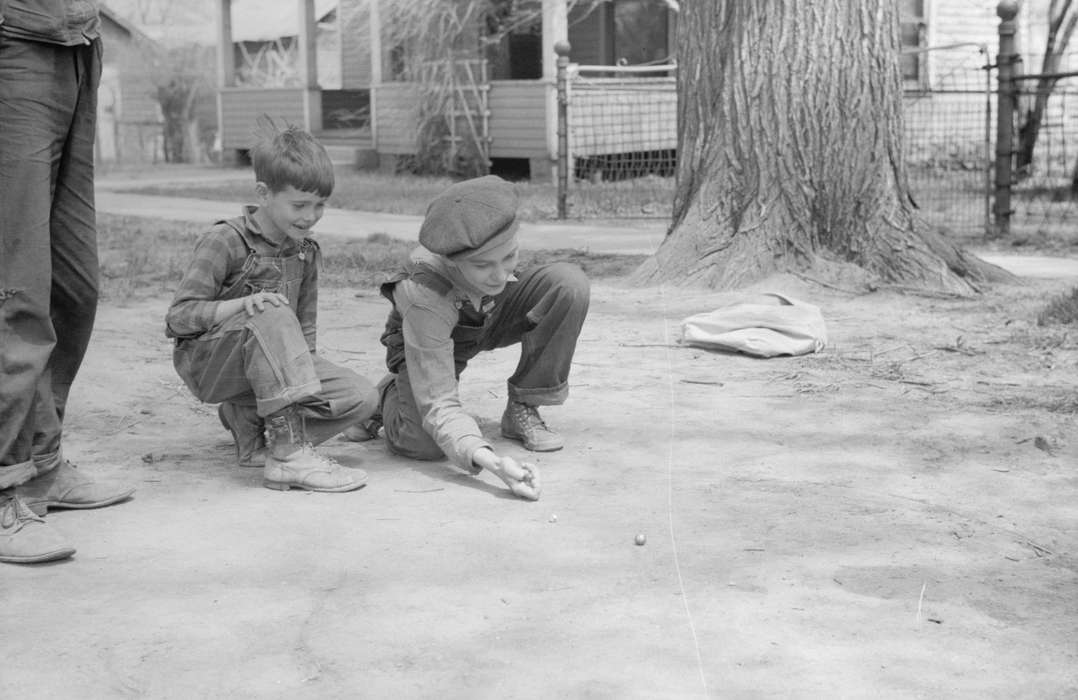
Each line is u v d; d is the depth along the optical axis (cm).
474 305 416
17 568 336
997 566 337
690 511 382
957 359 630
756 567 334
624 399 539
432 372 411
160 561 340
